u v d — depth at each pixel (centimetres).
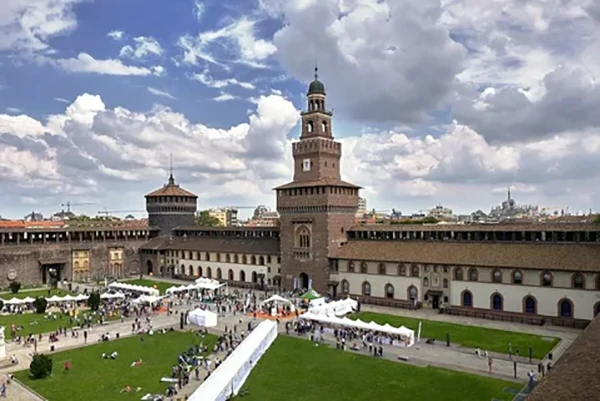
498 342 7169
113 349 7062
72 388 5459
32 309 10156
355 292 10738
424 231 10362
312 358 6519
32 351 7019
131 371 6053
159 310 9931
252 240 13938
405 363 6253
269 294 11581
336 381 5619
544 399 2700
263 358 6531
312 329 8075
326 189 11044
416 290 9881
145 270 16175
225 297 11281
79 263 14775
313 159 12125
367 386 5441
